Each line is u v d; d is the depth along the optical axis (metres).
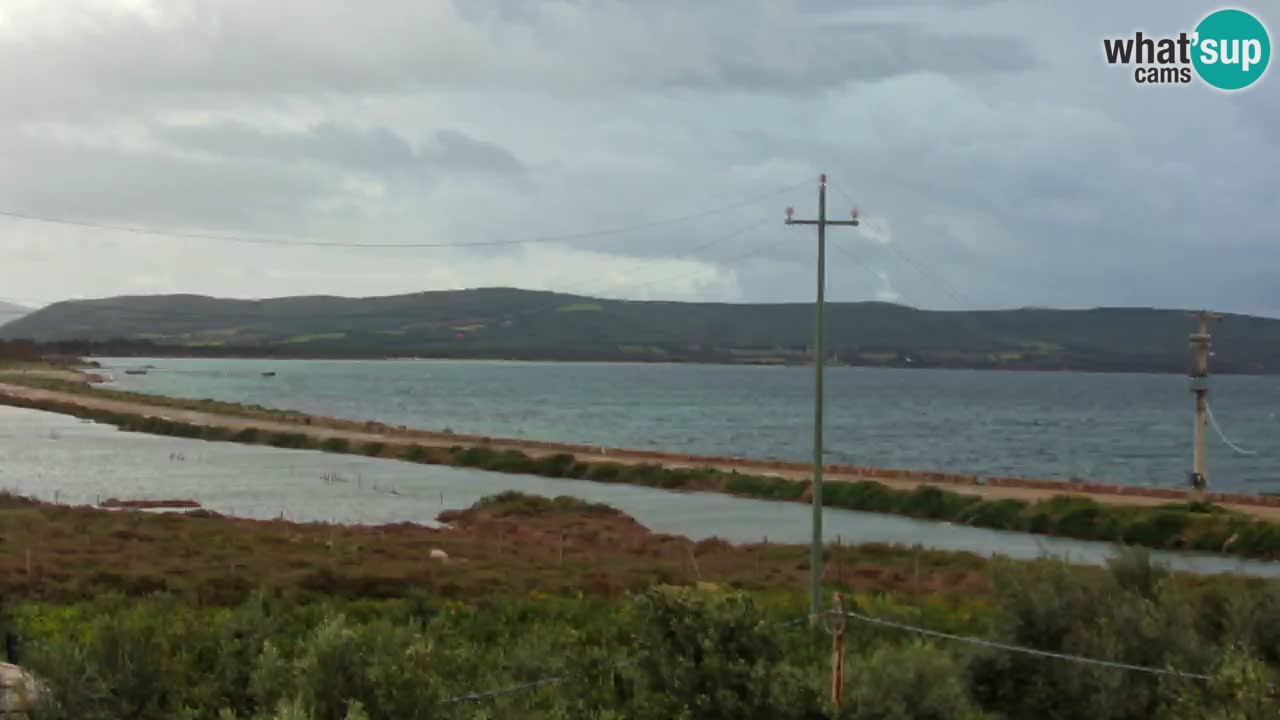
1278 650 21.52
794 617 27.70
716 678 13.82
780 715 13.72
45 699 14.09
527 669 19.06
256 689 14.88
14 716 13.89
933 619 28.25
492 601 31.22
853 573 43.88
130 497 71.25
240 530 51.22
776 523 66.38
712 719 13.64
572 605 30.92
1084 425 189.12
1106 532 60.50
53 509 54.94
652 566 43.53
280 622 23.61
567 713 15.01
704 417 196.75
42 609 27.30
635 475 88.94
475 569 40.75
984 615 28.84
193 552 41.84
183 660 17.36
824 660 21.25
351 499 74.31
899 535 61.62
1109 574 22.89
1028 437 162.25
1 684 14.84
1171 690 17.55
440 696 13.76
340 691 13.06
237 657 18.69
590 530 59.75
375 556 43.78
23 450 100.81
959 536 61.56
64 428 127.31
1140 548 23.91
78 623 24.69
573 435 154.00
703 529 63.53
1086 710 18.48
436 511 69.62
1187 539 58.41
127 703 14.94
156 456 99.25
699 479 84.81
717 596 15.03
